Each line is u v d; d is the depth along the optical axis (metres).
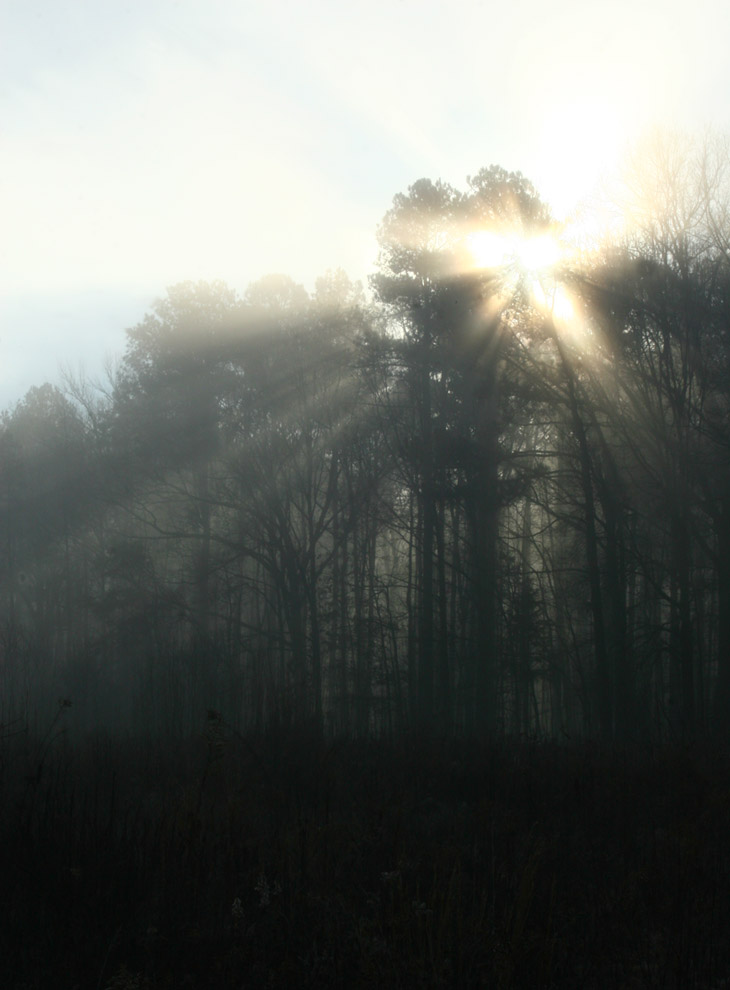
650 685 27.12
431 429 31.86
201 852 7.29
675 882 7.16
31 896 6.48
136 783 11.40
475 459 26.72
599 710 26.14
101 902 6.38
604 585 27.98
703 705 24.34
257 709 15.61
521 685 33.41
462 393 29.72
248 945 5.96
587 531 26.39
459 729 23.44
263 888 6.64
